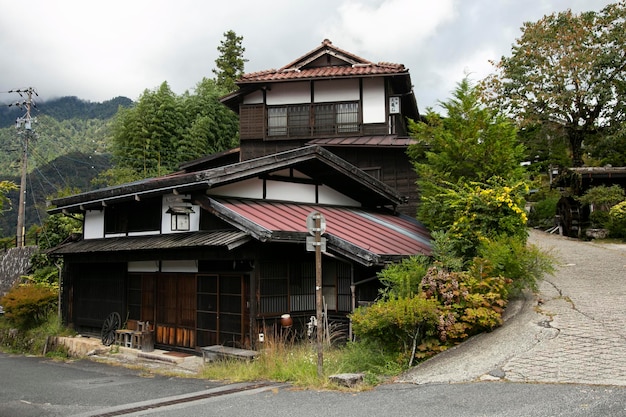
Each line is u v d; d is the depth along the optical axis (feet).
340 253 33.32
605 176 67.56
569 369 21.22
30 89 88.63
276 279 34.40
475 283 28.99
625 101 84.48
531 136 93.35
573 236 69.31
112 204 43.73
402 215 51.96
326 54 72.23
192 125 105.81
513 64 92.27
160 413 21.16
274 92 70.44
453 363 24.00
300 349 30.55
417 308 25.73
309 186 43.88
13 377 34.91
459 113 41.86
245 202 37.76
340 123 67.46
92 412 22.58
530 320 28.27
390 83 67.87
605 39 86.28
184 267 38.52
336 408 19.61
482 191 35.65
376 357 26.30
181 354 37.68
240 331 33.99
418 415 17.84
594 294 33.17
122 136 105.09
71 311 49.44
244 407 20.92
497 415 17.11
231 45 138.82
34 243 92.99
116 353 41.04
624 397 17.79
